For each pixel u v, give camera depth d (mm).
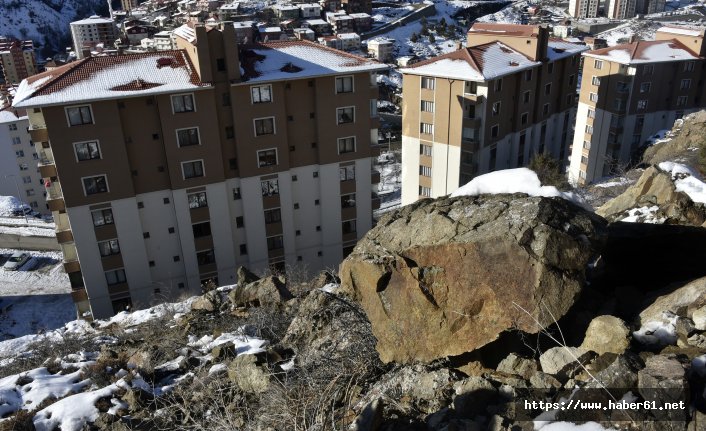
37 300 50938
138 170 31984
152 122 31469
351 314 11773
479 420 6496
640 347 6816
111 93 29375
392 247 9070
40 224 62031
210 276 35844
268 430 8352
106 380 13195
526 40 45219
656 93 53969
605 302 8367
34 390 12891
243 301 18078
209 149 33000
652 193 14430
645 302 8023
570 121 54281
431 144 45062
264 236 36656
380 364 9398
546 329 7758
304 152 36094
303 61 35250
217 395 11000
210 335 15688
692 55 53281
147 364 13578
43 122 30719
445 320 8148
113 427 10805
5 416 12109
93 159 30422
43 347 18969
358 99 35906
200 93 31703
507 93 43469
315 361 10188
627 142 55469
